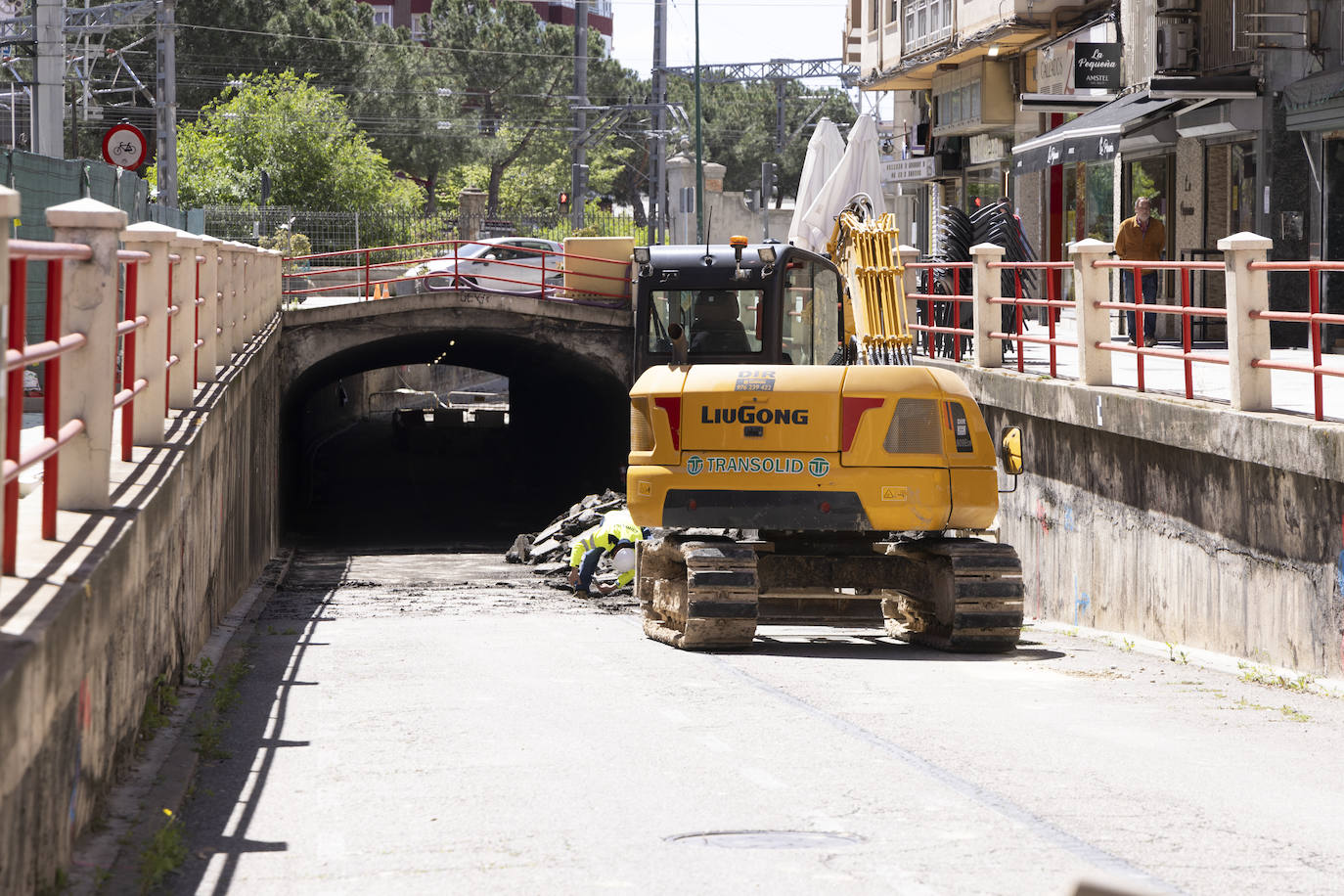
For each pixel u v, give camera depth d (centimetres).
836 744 1096
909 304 3023
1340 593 1410
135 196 3130
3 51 5588
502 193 11306
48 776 676
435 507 5453
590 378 4806
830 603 1872
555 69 11256
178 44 8831
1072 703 1305
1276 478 1520
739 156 12388
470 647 1748
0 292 656
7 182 2264
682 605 1741
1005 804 911
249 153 7444
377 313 4247
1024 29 4041
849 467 1705
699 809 897
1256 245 1568
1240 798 937
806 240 3375
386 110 9794
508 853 799
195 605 1465
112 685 877
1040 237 4303
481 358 6009
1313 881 752
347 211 7056
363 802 915
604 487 4981
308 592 2798
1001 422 2327
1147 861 784
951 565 1719
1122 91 3538
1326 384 1967
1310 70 2848
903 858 787
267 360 2969
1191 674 1512
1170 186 3400
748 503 1719
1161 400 1744
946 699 1319
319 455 6588
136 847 780
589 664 1565
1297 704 1314
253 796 930
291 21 9294
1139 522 1845
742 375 1727
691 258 2950
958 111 4706
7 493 770
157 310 1311
